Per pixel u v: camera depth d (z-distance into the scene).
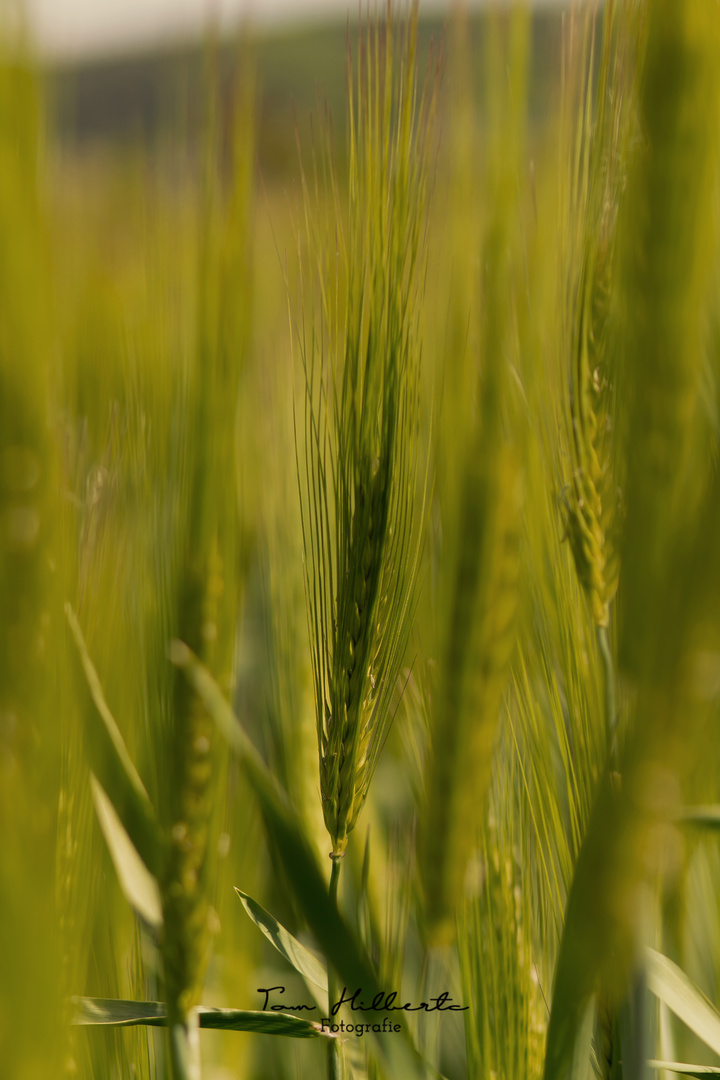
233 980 0.68
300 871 0.58
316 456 0.63
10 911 0.55
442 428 0.62
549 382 0.64
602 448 0.62
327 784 0.62
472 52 0.58
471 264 0.59
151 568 0.63
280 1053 0.75
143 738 0.64
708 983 0.72
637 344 0.59
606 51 0.62
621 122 0.62
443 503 0.61
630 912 0.54
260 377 0.75
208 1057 0.68
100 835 0.63
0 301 0.55
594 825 0.55
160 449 0.62
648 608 0.54
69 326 0.62
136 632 0.64
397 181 0.61
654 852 0.54
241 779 0.69
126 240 0.64
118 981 0.65
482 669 0.60
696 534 0.53
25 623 0.55
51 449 0.55
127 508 0.64
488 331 0.59
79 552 0.62
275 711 0.73
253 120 0.59
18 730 0.55
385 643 0.62
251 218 0.59
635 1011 0.61
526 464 0.65
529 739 0.66
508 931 0.66
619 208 0.60
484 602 0.60
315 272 0.62
